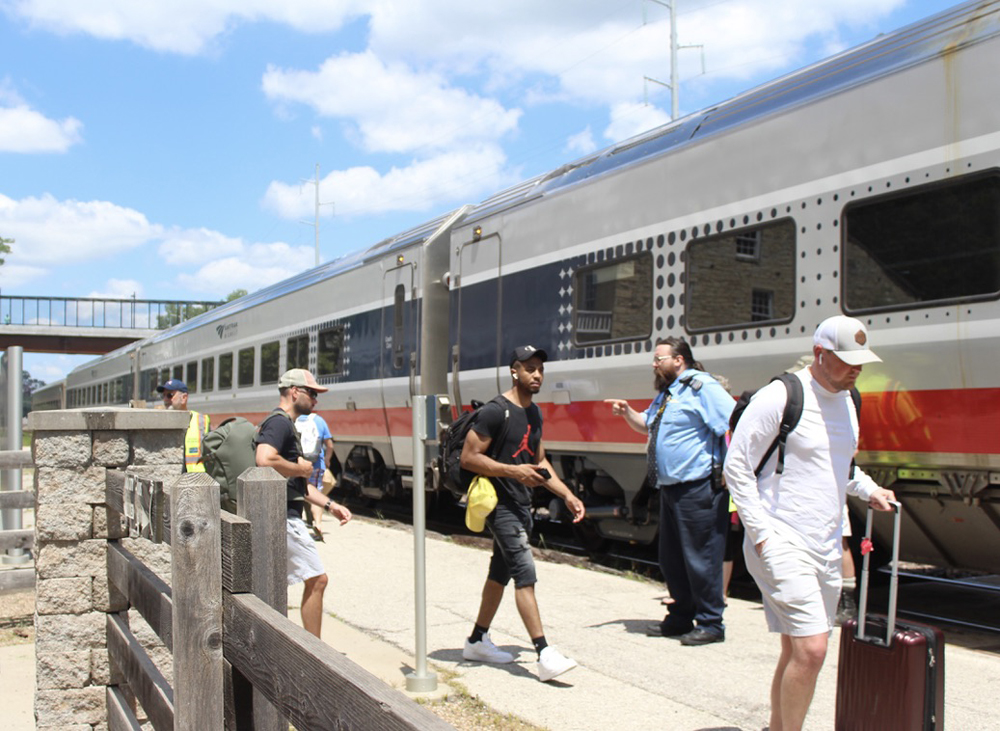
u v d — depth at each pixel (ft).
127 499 12.30
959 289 19.43
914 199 20.49
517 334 33.91
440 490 45.96
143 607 11.13
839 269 22.00
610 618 21.75
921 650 11.18
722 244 25.26
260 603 8.00
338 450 50.34
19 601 26.25
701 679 16.81
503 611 22.66
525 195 34.45
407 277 42.22
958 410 19.42
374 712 5.39
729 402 19.25
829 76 23.21
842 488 12.39
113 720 13.73
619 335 28.71
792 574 11.96
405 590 25.34
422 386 40.60
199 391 73.05
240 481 9.46
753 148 24.52
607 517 30.96
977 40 19.53
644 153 28.66
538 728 14.52
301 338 54.19
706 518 19.27
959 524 20.63
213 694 8.53
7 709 16.76
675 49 96.89
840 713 11.79
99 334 160.97
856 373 12.12
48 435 14.37
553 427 31.89
